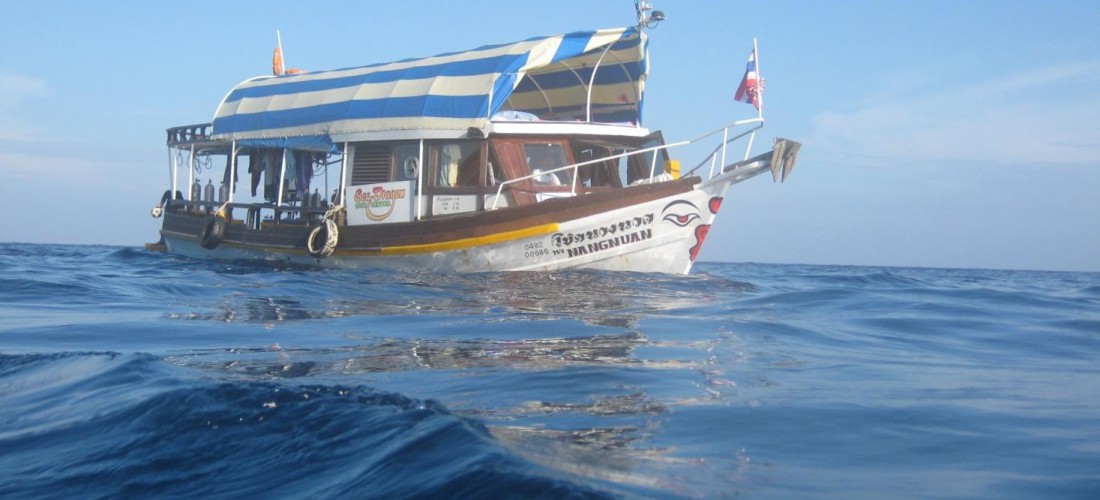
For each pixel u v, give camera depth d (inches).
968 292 550.0
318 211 640.4
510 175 557.6
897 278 791.7
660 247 522.0
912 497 118.0
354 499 110.0
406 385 192.9
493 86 549.3
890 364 247.1
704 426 156.3
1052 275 1641.2
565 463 121.0
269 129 675.4
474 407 169.0
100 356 210.2
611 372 210.2
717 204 520.7
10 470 136.3
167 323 311.6
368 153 605.6
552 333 290.5
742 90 523.5
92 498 123.6
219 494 120.4
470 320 328.8
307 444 133.6
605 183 605.6
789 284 617.3
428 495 106.1
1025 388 212.2
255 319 328.5
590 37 568.4
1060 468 134.6
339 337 279.1
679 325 315.6
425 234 546.6
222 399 156.3
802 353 260.2
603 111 661.3
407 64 633.6
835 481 124.8
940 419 168.7
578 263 518.9
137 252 884.0
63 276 492.4
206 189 758.5
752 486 120.0
